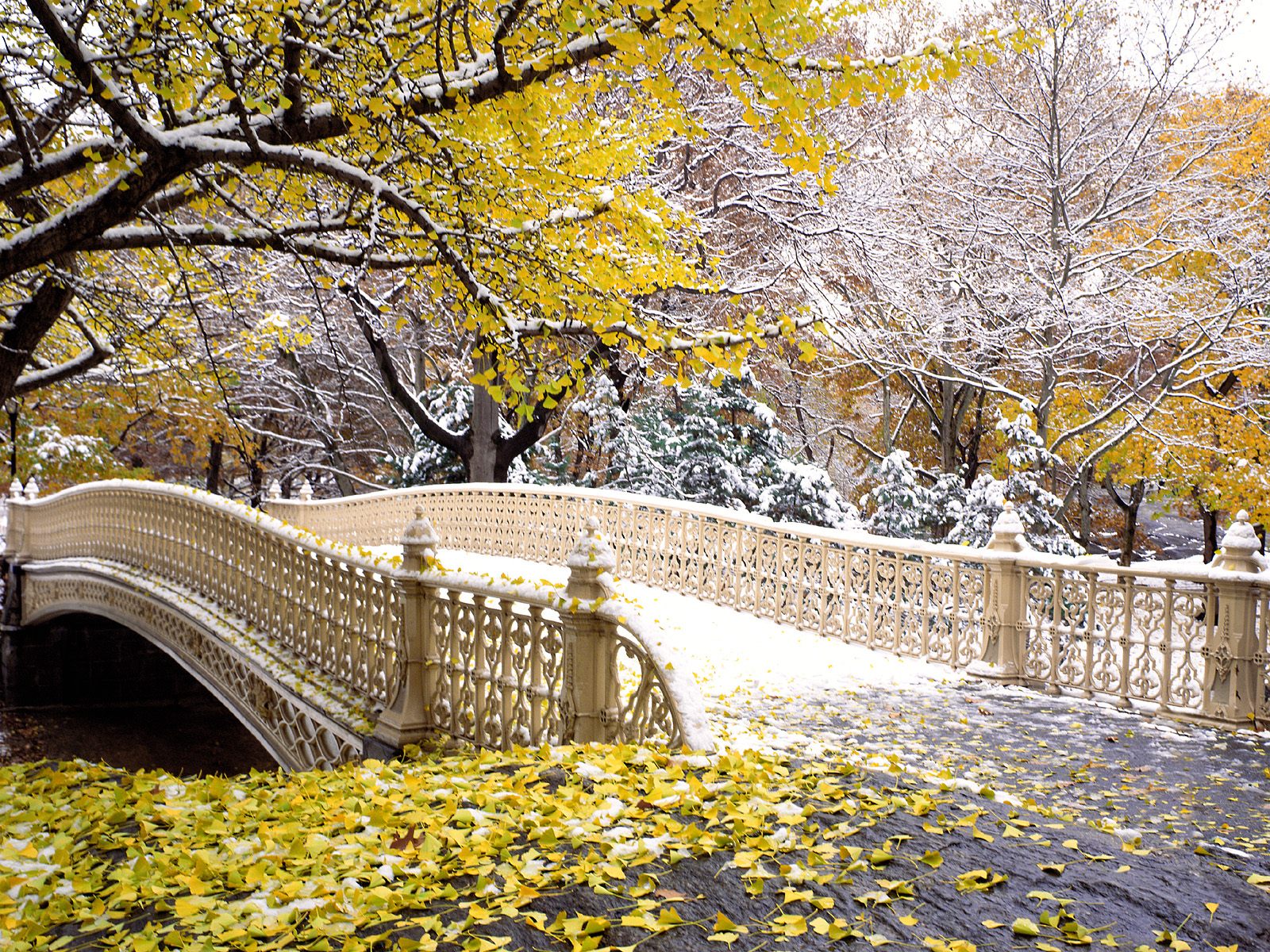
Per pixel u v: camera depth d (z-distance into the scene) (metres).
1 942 3.26
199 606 11.05
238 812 4.62
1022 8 21.14
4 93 6.23
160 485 12.86
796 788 4.52
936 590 9.89
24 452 23.75
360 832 4.18
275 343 14.78
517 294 7.39
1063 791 5.78
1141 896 3.47
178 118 6.52
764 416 23.14
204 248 9.38
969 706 8.00
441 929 3.07
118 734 19.05
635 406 25.81
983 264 22.31
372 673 7.38
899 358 22.77
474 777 4.96
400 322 8.67
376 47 6.27
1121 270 21.69
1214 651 7.53
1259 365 20.92
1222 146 22.61
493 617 6.04
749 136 20.95
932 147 24.39
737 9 5.51
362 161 7.22
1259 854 4.52
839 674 9.19
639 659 5.15
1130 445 24.53
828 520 21.45
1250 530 7.60
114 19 6.30
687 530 13.83
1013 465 19.92
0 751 17.48
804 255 20.86
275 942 3.05
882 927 3.10
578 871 3.44
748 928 3.07
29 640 20.23
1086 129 21.91
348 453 32.97
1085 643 8.49
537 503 16.84
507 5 5.89
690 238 9.47
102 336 11.41
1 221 7.35
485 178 7.05
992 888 3.46
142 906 3.55
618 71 6.41
